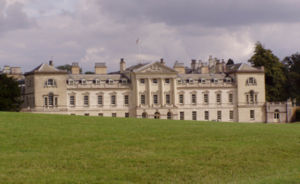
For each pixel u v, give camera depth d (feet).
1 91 327.06
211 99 388.98
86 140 140.77
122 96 369.09
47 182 97.55
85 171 107.55
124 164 114.73
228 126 188.65
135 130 163.12
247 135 159.84
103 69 381.60
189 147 135.54
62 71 351.87
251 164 121.29
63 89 351.87
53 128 159.94
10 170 104.83
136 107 366.43
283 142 148.97
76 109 357.00
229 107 391.65
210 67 482.69
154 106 369.50
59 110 349.82
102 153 124.36
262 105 396.78
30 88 356.38
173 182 103.04
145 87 370.73
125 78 372.17
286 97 455.22
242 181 102.73
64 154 121.80
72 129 159.63
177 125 184.55
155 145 136.87
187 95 384.47
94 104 362.33
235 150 134.41
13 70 465.06
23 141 135.13
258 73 397.39
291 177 101.60
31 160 114.21
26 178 99.66
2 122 168.14
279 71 436.35
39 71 346.33
